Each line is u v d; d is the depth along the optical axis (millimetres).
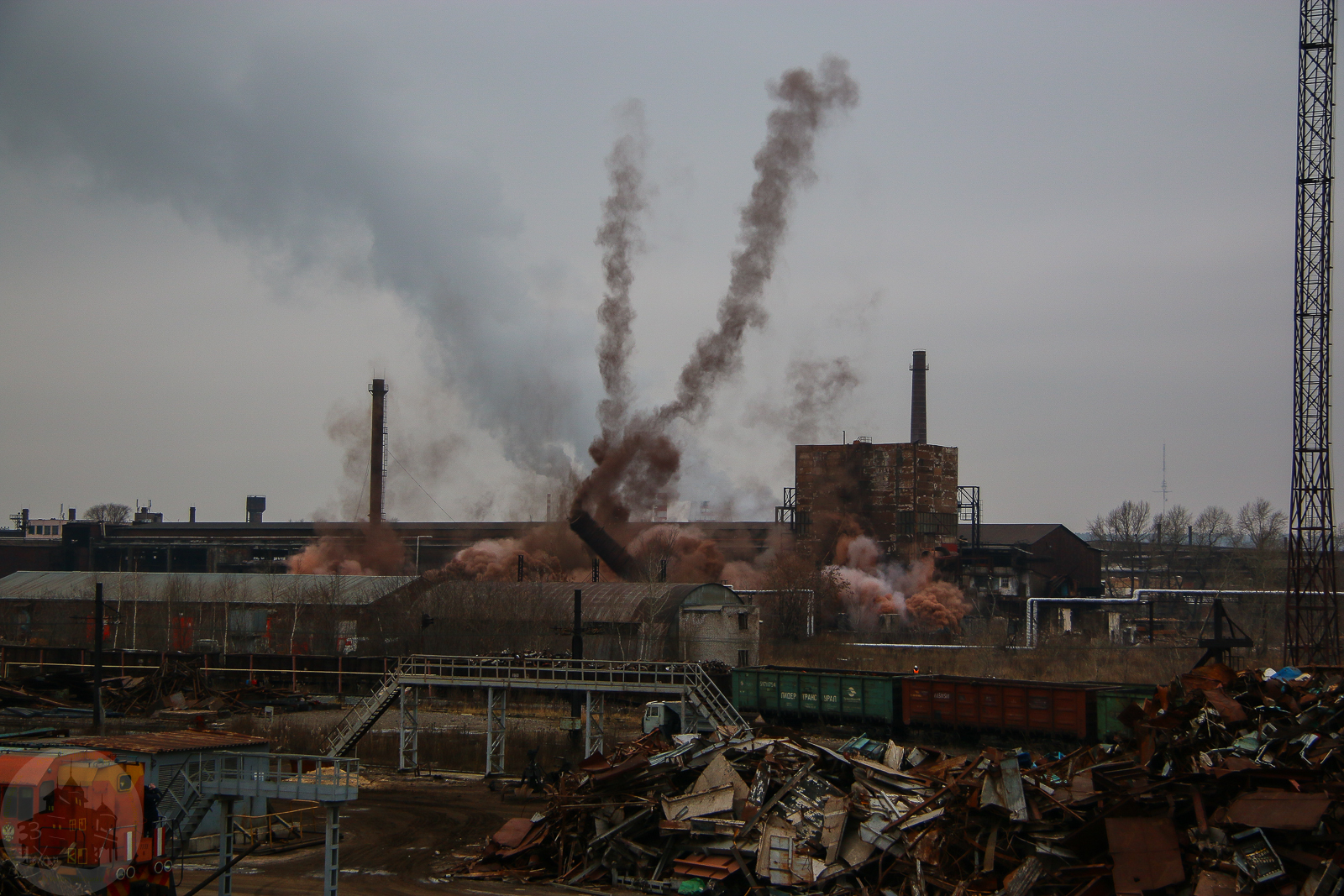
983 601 114500
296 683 71625
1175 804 23234
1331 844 21094
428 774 45250
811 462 126625
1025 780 26219
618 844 28859
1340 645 65500
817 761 29812
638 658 67812
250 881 28578
